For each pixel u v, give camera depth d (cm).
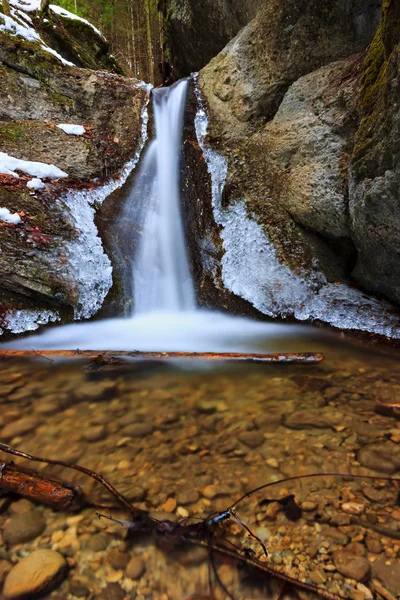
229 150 669
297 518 156
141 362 338
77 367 328
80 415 243
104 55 1207
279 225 554
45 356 352
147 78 1995
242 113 684
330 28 573
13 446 207
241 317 500
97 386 288
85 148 652
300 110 579
